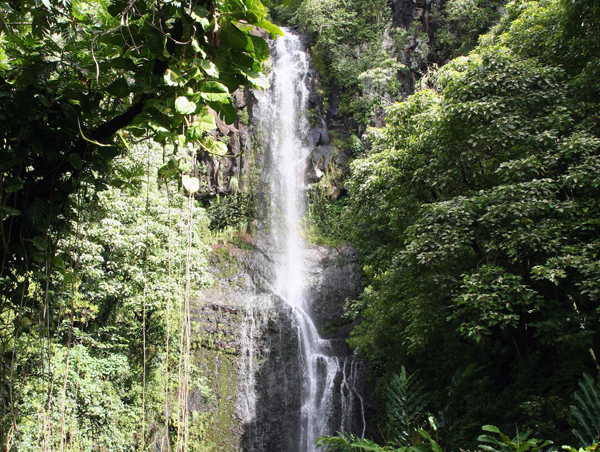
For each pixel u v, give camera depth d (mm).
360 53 20750
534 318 8383
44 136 2740
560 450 5750
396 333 10953
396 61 19625
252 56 2885
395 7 21172
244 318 14547
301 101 20453
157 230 10773
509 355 9359
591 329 6742
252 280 16875
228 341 14062
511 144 7469
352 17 21047
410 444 5492
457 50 19391
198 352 13711
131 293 10883
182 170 2533
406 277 8477
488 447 3846
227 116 2879
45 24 2900
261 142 19484
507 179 7074
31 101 2637
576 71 8469
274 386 13844
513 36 9359
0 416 2781
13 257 2779
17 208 2723
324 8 20734
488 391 8195
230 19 2705
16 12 2758
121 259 10867
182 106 2385
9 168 2516
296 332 14844
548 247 6402
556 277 6242
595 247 6113
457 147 8242
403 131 10102
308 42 21281
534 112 7875
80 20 3010
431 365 9812
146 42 2625
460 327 6891
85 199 3125
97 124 3018
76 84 2904
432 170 8594
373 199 10711
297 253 17812
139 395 11203
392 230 11031
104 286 10117
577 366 6824
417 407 6258
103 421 9977
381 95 19625
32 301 2887
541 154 7141
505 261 7742
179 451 2217
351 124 20125
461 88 7867
